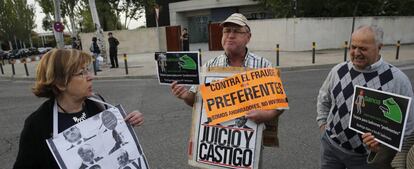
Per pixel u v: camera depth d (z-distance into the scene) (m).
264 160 4.51
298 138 5.22
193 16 35.81
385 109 2.12
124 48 26.47
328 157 2.84
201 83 2.62
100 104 2.27
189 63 2.57
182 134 5.63
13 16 58.66
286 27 20.23
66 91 2.02
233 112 2.52
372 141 2.20
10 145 5.53
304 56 17.16
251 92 2.51
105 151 2.11
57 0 16.77
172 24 36.16
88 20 42.72
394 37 22.61
